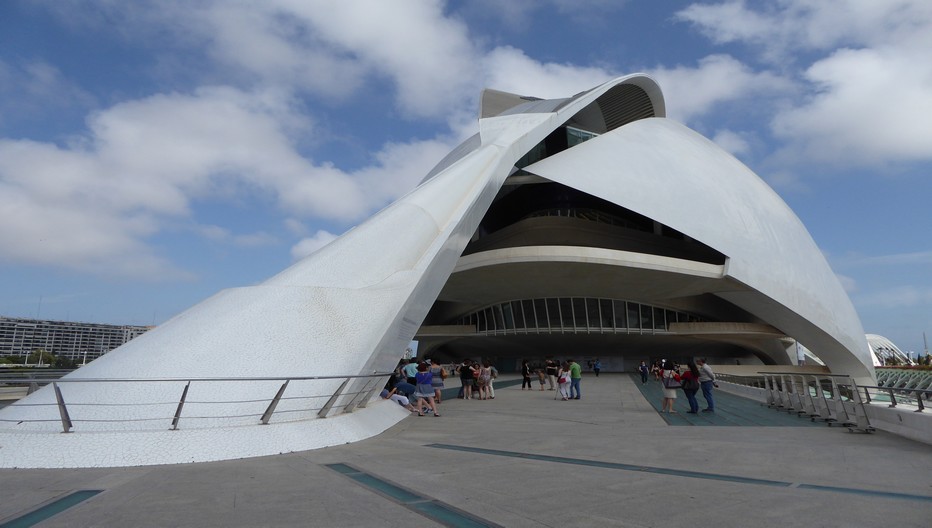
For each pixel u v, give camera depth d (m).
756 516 3.82
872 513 3.91
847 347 28.59
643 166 27.33
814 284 28.70
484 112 33.44
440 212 14.88
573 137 31.56
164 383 7.29
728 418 11.70
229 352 7.98
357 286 10.51
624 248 28.73
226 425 7.14
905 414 8.66
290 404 7.73
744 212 28.08
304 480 5.06
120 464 5.88
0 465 5.78
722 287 27.72
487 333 34.03
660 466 5.87
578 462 6.10
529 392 20.39
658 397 17.48
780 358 34.06
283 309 8.95
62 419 6.49
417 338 37.06
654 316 31.28
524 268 25.72
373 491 4.58
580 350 37.16
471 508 4.02
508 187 28.50
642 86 34.62
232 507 4.03
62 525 3.55
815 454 6.80
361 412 9.16
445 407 14.08
